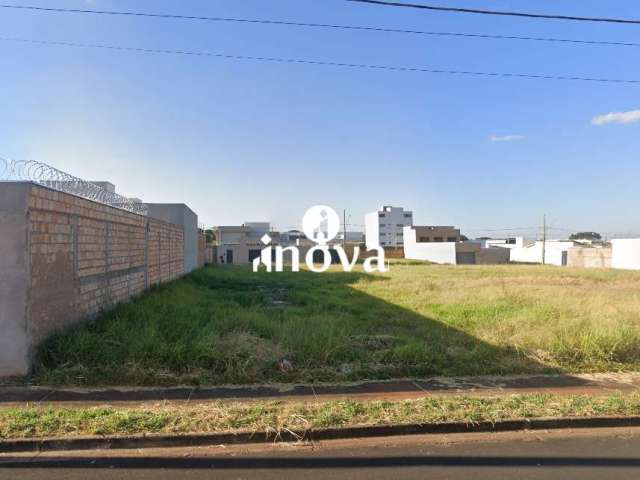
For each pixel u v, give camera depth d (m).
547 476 4.04
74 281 8.49
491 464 4.29
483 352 8.01
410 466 4.23
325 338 8.04
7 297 6.51
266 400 5.77
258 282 23.41
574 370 7.42
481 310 12.52
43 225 7.15
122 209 11.90
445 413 5.29
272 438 4.77
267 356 7.41
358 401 5.73
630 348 8.23
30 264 6.68
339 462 4.30
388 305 14.12
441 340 9.00
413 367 7.18
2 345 6.49
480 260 63.56
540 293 16.81
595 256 52.72
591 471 4.15
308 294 17.09
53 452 4.44
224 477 4.00
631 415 5.37
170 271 20.31
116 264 11.34
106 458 4.34
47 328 7.27
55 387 6.10
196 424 4.86
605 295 16.80
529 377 7.05
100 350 6.97
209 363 6.96
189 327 8.96
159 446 4.60
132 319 9.41
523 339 8.70
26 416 4.95
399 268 40.94
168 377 6.43
